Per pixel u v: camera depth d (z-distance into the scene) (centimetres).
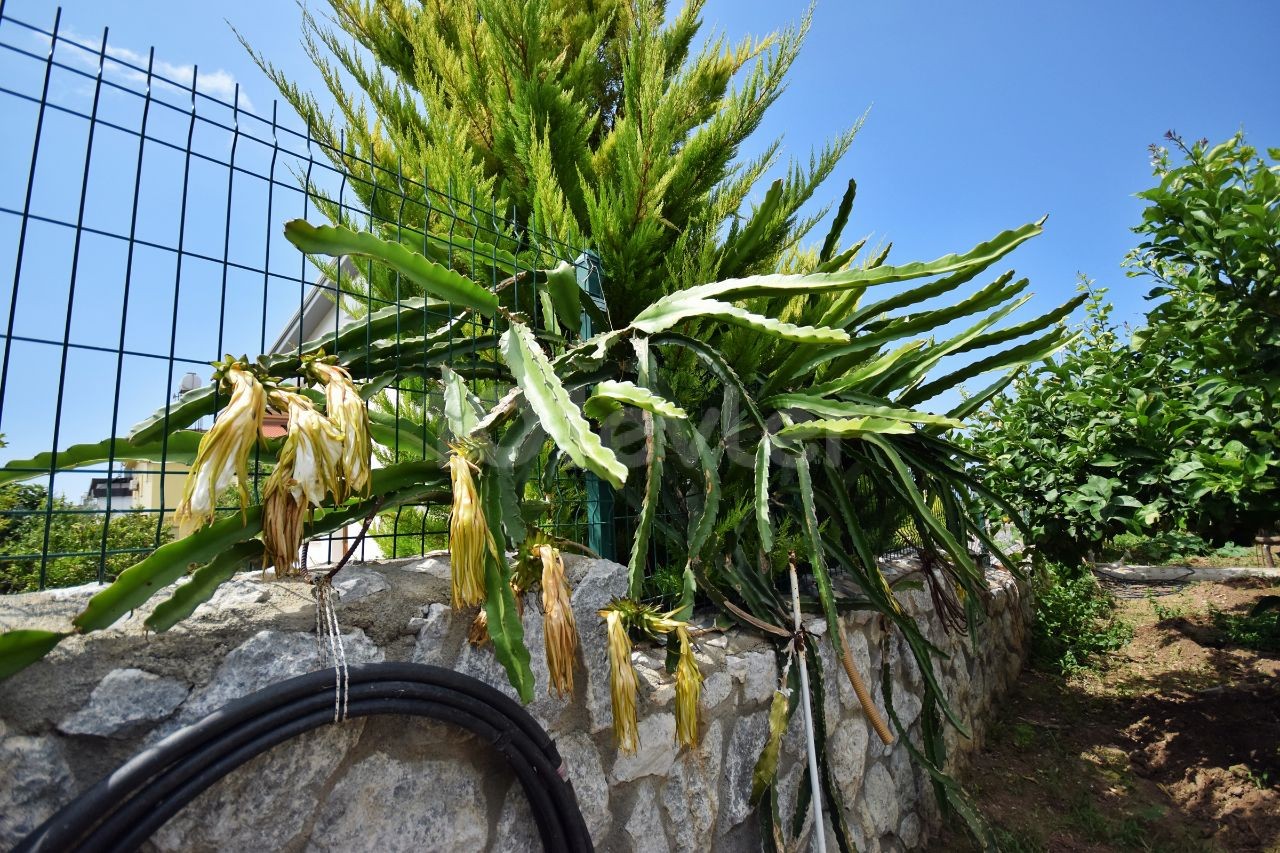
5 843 75
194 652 93
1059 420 355
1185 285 277
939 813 264
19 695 79
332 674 95
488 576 119
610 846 141
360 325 153
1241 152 250
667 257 254
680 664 143
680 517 209
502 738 113
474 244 177
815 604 227
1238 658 409
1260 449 267
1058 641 464
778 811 180
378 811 104
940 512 321
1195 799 276
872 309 209
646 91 260
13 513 91
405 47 373
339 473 102
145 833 78
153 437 124
